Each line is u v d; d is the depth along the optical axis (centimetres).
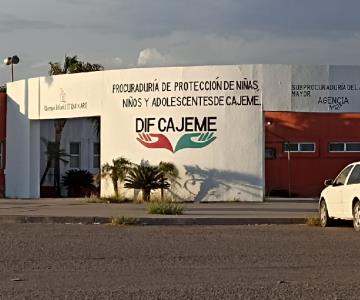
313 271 1277
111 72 3192
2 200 3322
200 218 2248
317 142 4247
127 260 1417
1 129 3688
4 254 1505
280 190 4203
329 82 3008
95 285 1144
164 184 3053
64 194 4341
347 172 2080
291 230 2038
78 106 3306
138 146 3134
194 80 3061
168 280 1188
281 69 3012
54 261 1405
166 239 1783
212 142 3047
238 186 3039
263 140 3036
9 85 3659
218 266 1339
